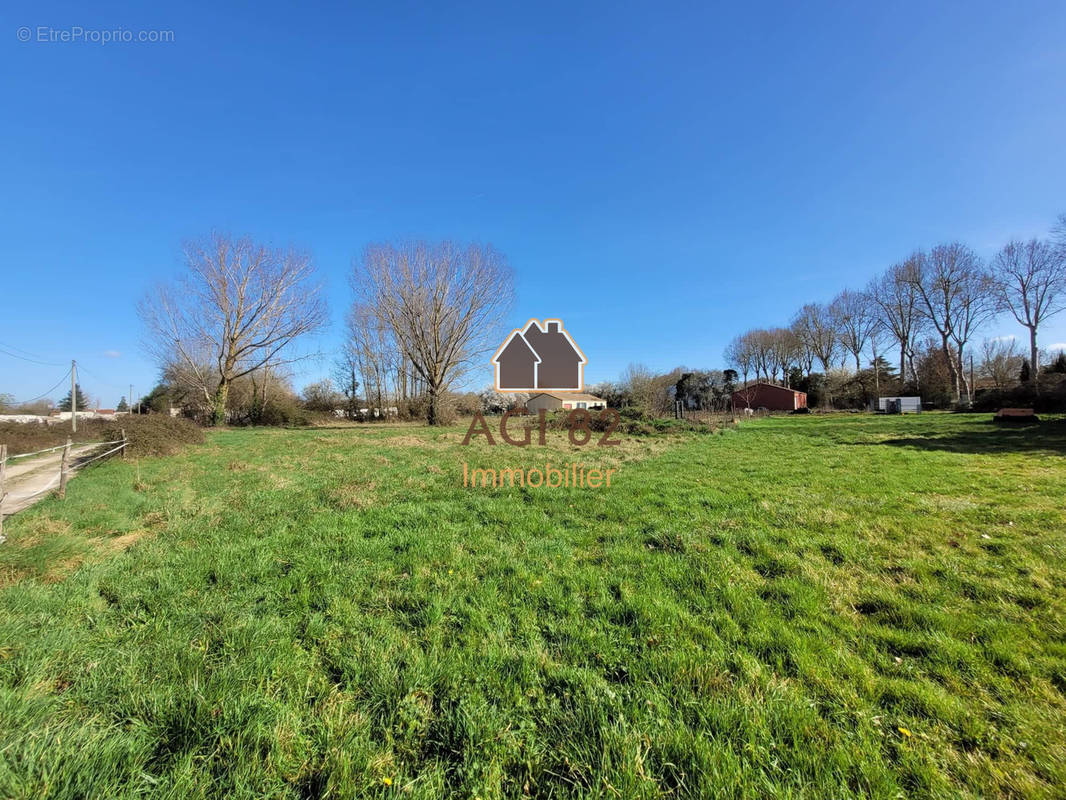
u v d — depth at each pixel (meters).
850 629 2.88
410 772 1.85
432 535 4.99
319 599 3.43
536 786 1.79
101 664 2.50
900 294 41.81
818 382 50.03
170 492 7.41
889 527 5.00
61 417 25.36
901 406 35.78
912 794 1.73
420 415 35.50
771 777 1.80
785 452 12.05
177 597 3.42
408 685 2.34
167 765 1.85
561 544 4.70
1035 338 33.38
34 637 2.73
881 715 2.12
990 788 1.74
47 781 1.67
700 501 6.47
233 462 11.31
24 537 4.66
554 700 2.25
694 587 3.58
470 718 2.09
